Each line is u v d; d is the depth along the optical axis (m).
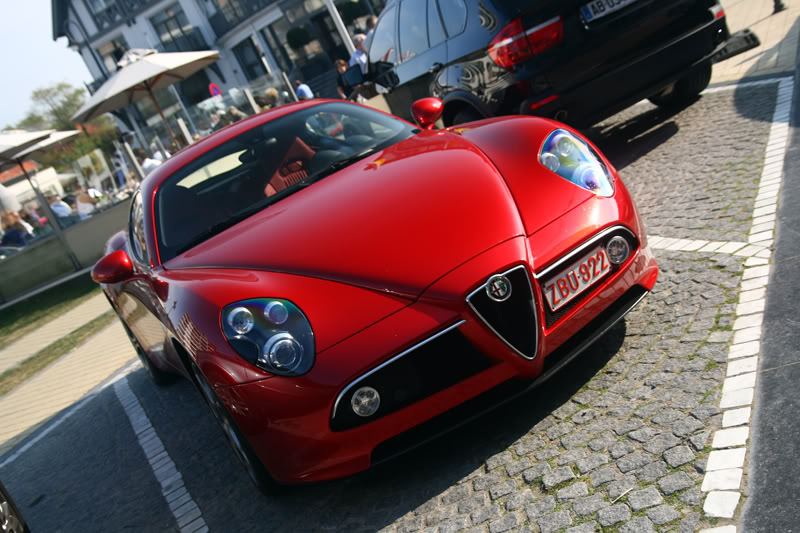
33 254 14.48
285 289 2.40
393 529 2.25
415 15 5.93
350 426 2.26
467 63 5.26
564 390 2.61
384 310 2.29
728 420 2.06
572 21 4.66
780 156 3.98
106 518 3.29
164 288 2.84
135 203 3.99
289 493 2.77
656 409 2.26
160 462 3.71
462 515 2.16
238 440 2.60
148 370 5.01
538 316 2.38
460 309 2.26
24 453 4.98
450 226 2.45
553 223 2.50
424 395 2.28
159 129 16.28
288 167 3.42
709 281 2.95
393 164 3.03
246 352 2.30
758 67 6.18
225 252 2.78
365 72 7.08
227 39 31.19
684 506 1.80
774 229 3.15
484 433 2.56
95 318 9.91
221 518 2.83
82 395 5.95
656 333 2.73
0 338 11.94
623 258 2.63
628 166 5.03
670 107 6.10
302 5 28.14
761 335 2.41
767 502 1.70
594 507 1.94
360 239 2.51
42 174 14.61
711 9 4.91
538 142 2.85
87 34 34.88
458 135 3.22
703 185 4.08
